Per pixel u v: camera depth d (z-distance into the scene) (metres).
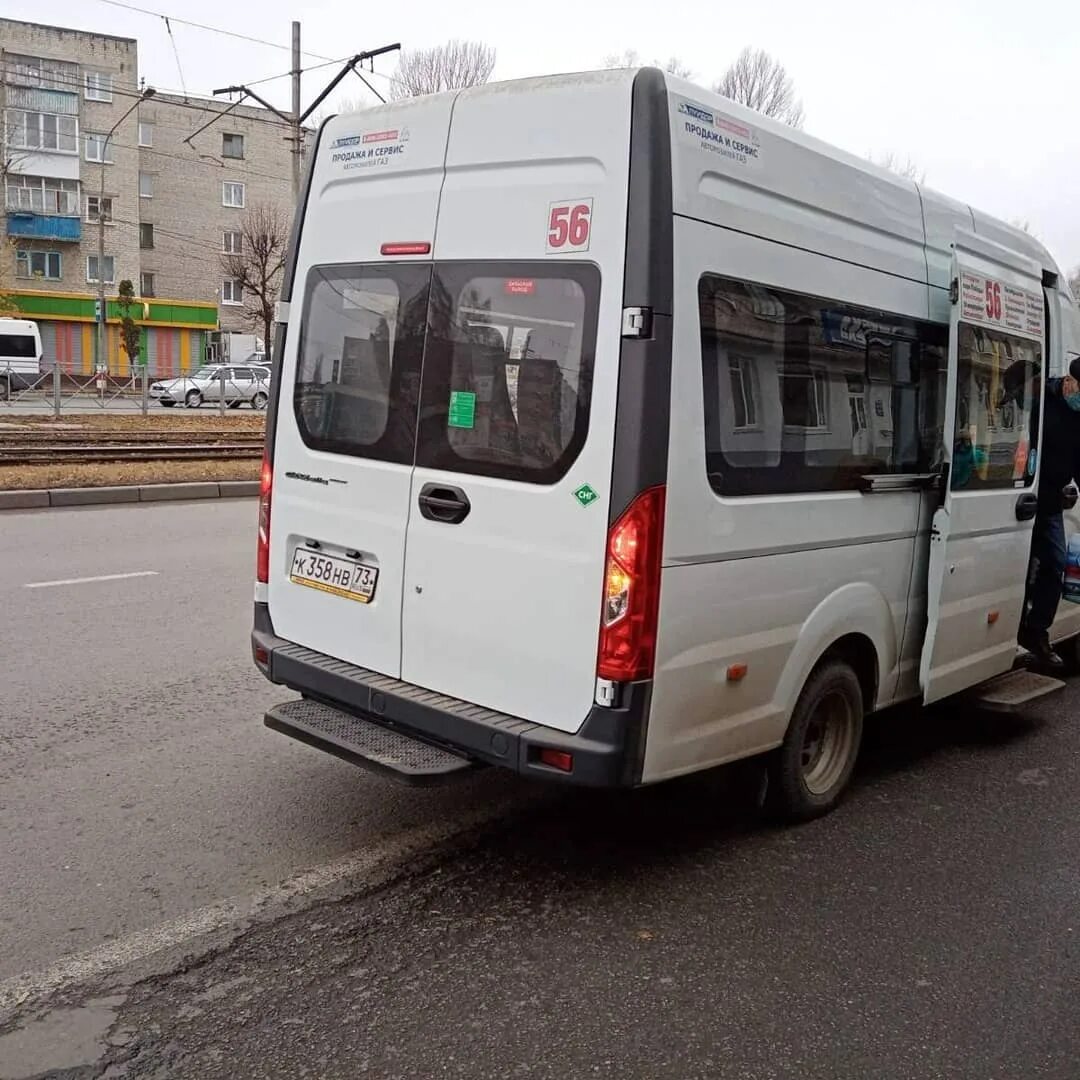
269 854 4.02
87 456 15.92
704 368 3.50
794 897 3.85
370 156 4.13
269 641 4.52
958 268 4.61
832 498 4.13
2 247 48.47
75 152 49.25
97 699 5.60
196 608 7.59
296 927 3.51
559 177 3.51
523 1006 3.12
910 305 4.55
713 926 3.62
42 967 3.22
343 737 3.91
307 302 4.39
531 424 3.58
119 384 33.72
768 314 3.76
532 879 3.91
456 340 3.80
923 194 4.66
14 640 6.58
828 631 4.21
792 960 3.43
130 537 10.45
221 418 27.36
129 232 51.53
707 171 3.48
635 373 3.32
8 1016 2.97
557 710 3.57
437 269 3.87
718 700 3.75
